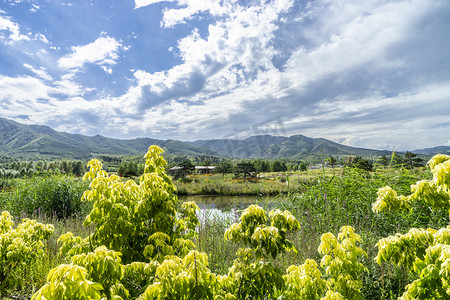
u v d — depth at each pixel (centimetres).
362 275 247
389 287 225
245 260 179
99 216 212
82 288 98
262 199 602
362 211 425
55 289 95
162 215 222
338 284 163
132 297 179
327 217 429
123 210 209
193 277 129
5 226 288
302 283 159
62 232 496
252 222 183
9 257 246
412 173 471
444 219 322
